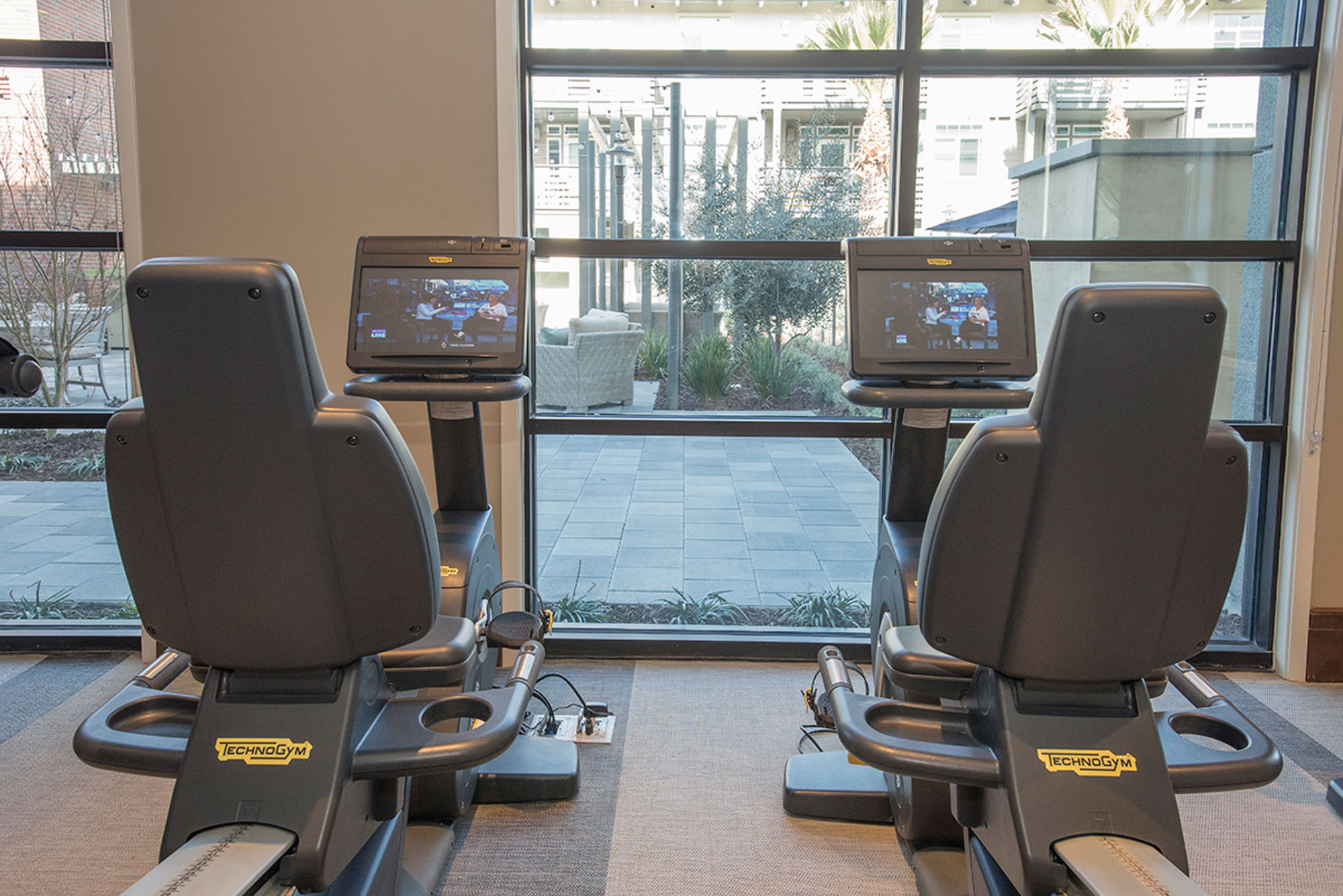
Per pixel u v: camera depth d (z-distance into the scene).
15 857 2.04
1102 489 1.24
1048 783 1.34
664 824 2.21
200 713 1.42
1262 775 1.41
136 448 1.27
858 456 3.31
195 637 1.38
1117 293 1.15
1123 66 3.03
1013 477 1.26
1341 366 3.01
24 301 3.23
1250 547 3.30
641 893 1.94
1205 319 1.15
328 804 1.34
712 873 2.01
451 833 2.11
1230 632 3.38
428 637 1.71
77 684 3.00
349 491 1.30
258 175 3.01
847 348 2.08
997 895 1.49
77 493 3.69
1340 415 3.04
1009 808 1.35
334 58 2.96
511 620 2.30
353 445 1.27
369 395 2.14
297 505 1.29
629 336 3.26
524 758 2.39
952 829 2.02
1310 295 3.01
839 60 3.03
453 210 3.03
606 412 3.27
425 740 1.45
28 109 3.07
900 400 2.01
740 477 4.72
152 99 2.98
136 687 1.60
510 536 3.16
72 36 2.99
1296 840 2.17
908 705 1.57
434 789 2.11
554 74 3.11
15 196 3.12
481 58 2.96
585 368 3.27
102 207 3.12
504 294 2.19
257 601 1.34
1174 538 1.27
